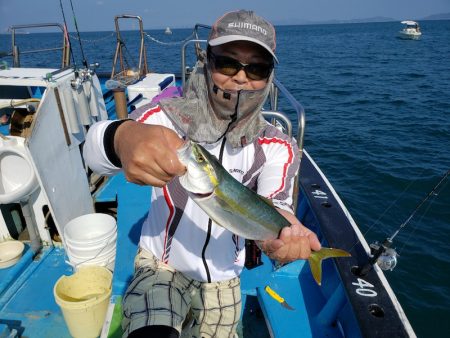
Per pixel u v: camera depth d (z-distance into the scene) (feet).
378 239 21.56
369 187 28.40
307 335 7.84
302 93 66.95
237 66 5.43
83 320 8.46
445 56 127.65
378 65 107.45
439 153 34.71
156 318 5.36
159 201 6.45
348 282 7.61
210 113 6.02
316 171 12.78
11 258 10.70
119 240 10.32
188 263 6.36
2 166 10.52
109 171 5.32
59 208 10.89
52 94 10.75
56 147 10.85
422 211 24.47
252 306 9.59
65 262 11.05
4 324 8.46
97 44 177.88
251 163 6.30
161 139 4.21
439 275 18.62
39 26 18.86
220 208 5.08
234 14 5.54
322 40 265.95
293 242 5.32
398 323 6.63
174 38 271.08
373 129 42.91
